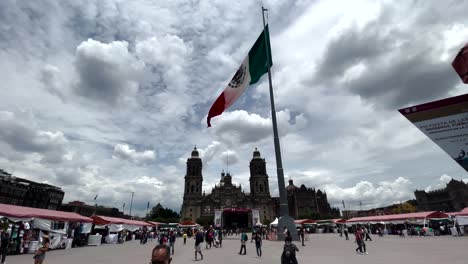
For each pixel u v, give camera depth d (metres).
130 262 19.66
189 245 40.88
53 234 28.69
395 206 153.75
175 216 161.62
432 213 45.91
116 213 131.75
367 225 59.62
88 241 36.84
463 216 41.81
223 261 19.89
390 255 19.94
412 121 4.02
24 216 24.59
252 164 162.12
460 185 113.38
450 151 3.70
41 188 99.06
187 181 153.12
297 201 172.88
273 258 20.72
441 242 30.50
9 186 87.62
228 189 154.50
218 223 81.56
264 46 30.69
